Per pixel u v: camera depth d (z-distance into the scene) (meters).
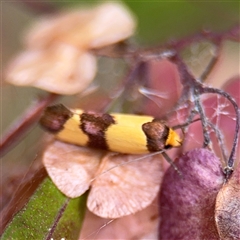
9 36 0.10
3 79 0.08
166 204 0.07
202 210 0.06
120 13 0.08
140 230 0.07
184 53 0.09
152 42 0.09
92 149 0.07
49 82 0.08
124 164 0.07
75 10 0.09
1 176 0.08
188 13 0.10
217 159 0.06
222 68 0.09
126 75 0.08
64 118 0.07
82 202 0.07
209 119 0.07
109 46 0.08
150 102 0.08
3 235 0.06
